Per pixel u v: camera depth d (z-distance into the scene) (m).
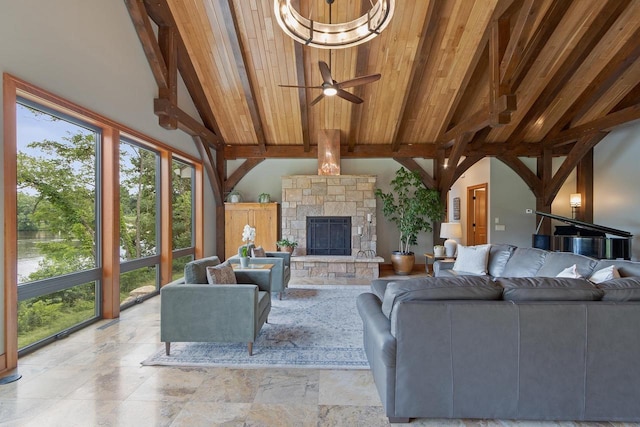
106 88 3.47
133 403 2.04
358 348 2.90
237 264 4.22
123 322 3.57
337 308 4.15
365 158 7.16
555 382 1.78
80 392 2.16
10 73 2.41
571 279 1.94
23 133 2.71
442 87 5.39
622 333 1.76
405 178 6.71
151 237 4.70
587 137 5.66
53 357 2.69
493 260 4.23
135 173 4.32
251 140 6.91
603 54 4.70
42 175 2.90
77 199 3.32
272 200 7.30
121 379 2.34
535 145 6.78
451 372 1.78
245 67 4.92
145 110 4.20
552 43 4.51
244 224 6.91
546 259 3.46
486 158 7.21
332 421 1.86
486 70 5.06
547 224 6.67
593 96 5.42
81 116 3.18
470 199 8.28
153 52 4.15
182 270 5.68
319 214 6.82
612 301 1.82
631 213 5.76
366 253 6.77
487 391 1.79
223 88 5.53
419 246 7.16
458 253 4.57
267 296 3.41
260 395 2.14
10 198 2.43
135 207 4.32
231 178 7.12
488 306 1.77
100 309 3.65
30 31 2.56
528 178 6.79
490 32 4.20
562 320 1.76
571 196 6.72
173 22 4.40
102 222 3.65
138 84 4.05
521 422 1.84
